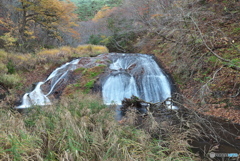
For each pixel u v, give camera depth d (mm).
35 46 14977
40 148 2367
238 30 8094
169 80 8953
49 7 13297
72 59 12602
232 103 5730
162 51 12438
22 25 13648
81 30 21469
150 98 8461
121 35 18547
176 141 3168
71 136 2586
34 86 9375
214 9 10500
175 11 8773
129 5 16547
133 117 4684
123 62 11641
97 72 9695
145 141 3039
